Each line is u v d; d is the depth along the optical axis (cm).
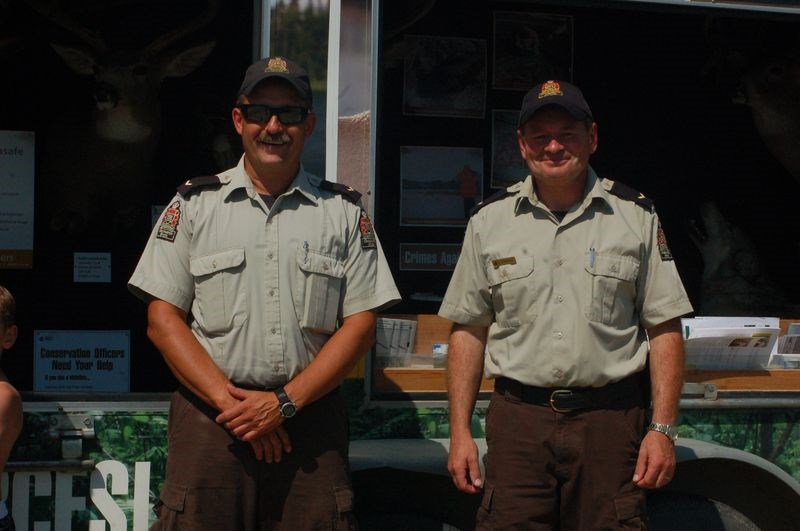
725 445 331
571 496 266
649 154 492
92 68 390
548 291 267
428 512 311
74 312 397
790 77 475
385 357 328
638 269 269
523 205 276
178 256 258
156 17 392
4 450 256
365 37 301
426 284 462
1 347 264
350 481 262
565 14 472
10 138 392
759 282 491
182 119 404
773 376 344
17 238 394
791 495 329
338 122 299
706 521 329
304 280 256
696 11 336
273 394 248
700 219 496
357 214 268
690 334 337
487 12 462
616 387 267
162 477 294
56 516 289
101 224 401
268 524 255
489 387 337
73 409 290
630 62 484
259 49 301
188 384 250
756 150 492
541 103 265
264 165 257
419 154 460
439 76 459
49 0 383
